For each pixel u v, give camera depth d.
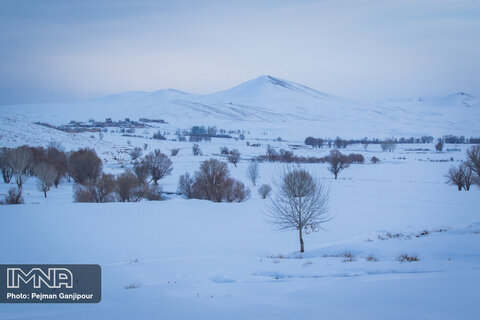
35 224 35.16
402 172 108.38
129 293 15.22
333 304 11.74
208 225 37.50
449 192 62.16
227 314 11.13
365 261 20.28
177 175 97.69
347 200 55.00
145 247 28.20
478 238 25.97
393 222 37.97
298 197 28.77
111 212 41.69
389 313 10.51
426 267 17.58
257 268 19.53
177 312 11.60
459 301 11.49
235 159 122.06
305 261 21.19
